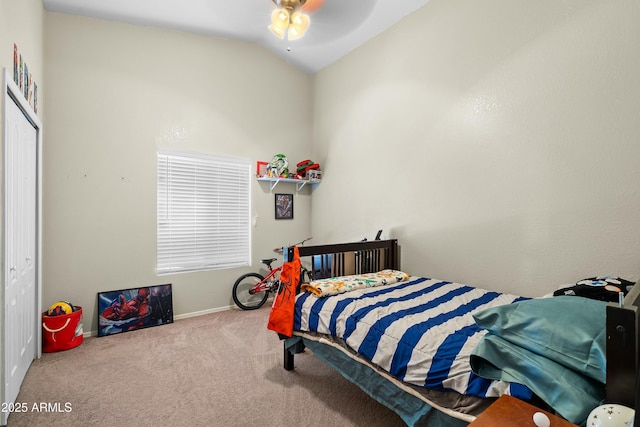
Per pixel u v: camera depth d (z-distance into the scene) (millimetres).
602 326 1025
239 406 1902
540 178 2193
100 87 3059
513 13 2328
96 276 3051
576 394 962
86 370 2320
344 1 2936
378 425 1735
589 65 1970
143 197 3277
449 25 2746
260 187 4039
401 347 1544
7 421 1757
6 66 1739
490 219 2477
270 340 2889
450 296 2193
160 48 3367
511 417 896
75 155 2947
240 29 3549
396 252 3184
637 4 1794
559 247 2107
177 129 3455
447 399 1349
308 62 4180
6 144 1717
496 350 1181
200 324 3293
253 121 3965
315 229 4391
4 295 1668
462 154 2656
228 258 3844
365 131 3594
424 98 2955
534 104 2221
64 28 2904
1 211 1658
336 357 1934
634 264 1810
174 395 2012
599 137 1935
